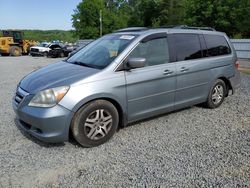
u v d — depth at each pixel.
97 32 58.34
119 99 4.53
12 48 31.17
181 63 5.39
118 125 4.80
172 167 3.76
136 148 4.35
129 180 3.46
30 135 4.79
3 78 11.33
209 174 3.59
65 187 3.35
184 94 5.54
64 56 28.83
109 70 4.46
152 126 5.27
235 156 4.07
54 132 4.05
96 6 58.03
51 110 3.99
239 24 42.94
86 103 4.23
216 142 4.57
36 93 4.12
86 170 3.72
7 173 3.64
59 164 3.88
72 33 60.88
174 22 56.00
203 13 43.81
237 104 6.76
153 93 4.97
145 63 4.86
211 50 6.10
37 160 3.98
